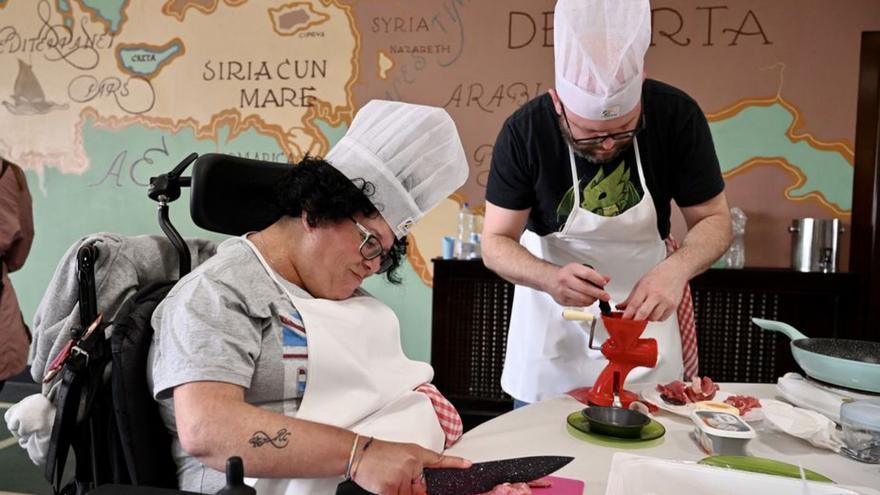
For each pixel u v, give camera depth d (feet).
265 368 3.03
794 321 8.37
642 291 4.16
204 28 11.00
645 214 4.96
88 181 11.52
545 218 5.31
